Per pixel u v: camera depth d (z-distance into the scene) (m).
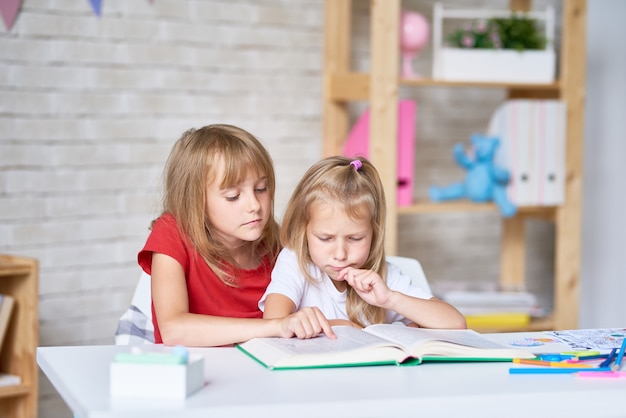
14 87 2.42
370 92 2.55
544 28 3.05
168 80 2.67
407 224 3.21
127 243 2.63
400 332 1.34
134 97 2.61
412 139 2.63
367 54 3.05
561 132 2.72
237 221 1.52
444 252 3.32
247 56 2.80
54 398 2.57
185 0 2.68
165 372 1.03
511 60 2.67
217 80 2.75
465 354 1.25
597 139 3.46
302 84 2.91
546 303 3.56
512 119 2.69
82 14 2.51
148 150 2.65
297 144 2.92
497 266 3.46
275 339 1.32
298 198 1.56
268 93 2.85
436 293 2.77
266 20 2.83
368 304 1.62
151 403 1.00
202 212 1.54
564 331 1.54
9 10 2.40
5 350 2.32
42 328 2.50
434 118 3.23
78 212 2.54
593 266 3.50
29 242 2.47
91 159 2.55
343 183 1.49
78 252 2.55
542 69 2.69
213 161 1.51
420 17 2.69
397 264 1.88
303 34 2.90
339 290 1.63
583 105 2.74
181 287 1.51
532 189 2.71
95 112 2.55
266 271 1.70
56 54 2.48
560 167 2.73
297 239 1.58
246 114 2.81
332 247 1.50
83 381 1.11
